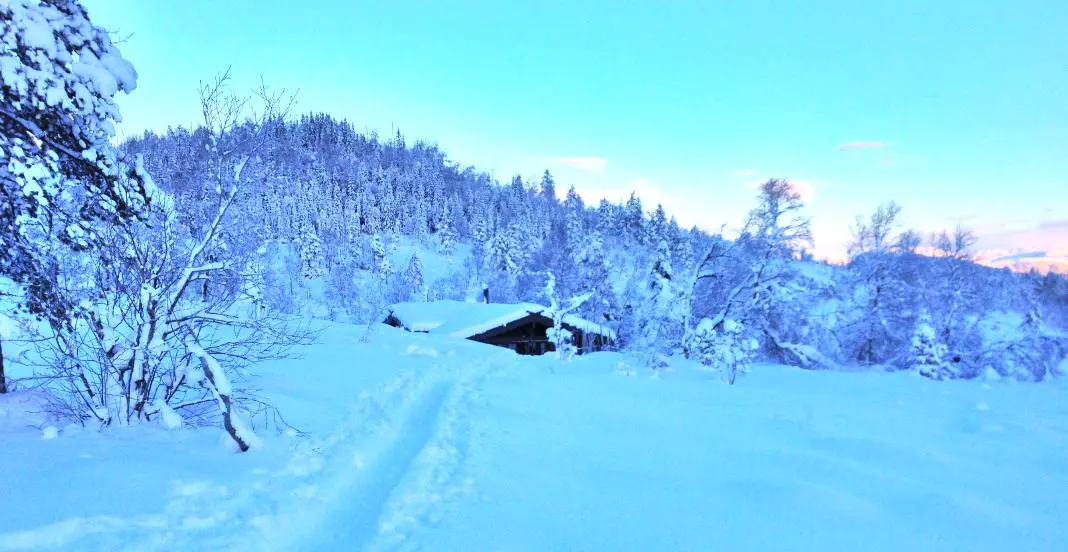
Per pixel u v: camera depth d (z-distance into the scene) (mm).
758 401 11000
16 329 6414
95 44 5711
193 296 7719
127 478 4961
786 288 30594
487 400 10945
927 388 15320
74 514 4129
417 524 5016
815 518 5102
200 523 4352
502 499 5648
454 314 31578
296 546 4527
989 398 12234
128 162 6375
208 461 5750
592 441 7871
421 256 93750
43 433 5910
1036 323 31766
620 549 4484
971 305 34812
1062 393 13305
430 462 6805
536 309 29297
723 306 32188
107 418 6508
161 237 7023
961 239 36281
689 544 4594
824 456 7051
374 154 161125
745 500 5566
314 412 8422
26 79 5094
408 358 15516
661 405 10484
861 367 32750
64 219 6051
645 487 5980
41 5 5355
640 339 23484
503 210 118062
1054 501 5480
